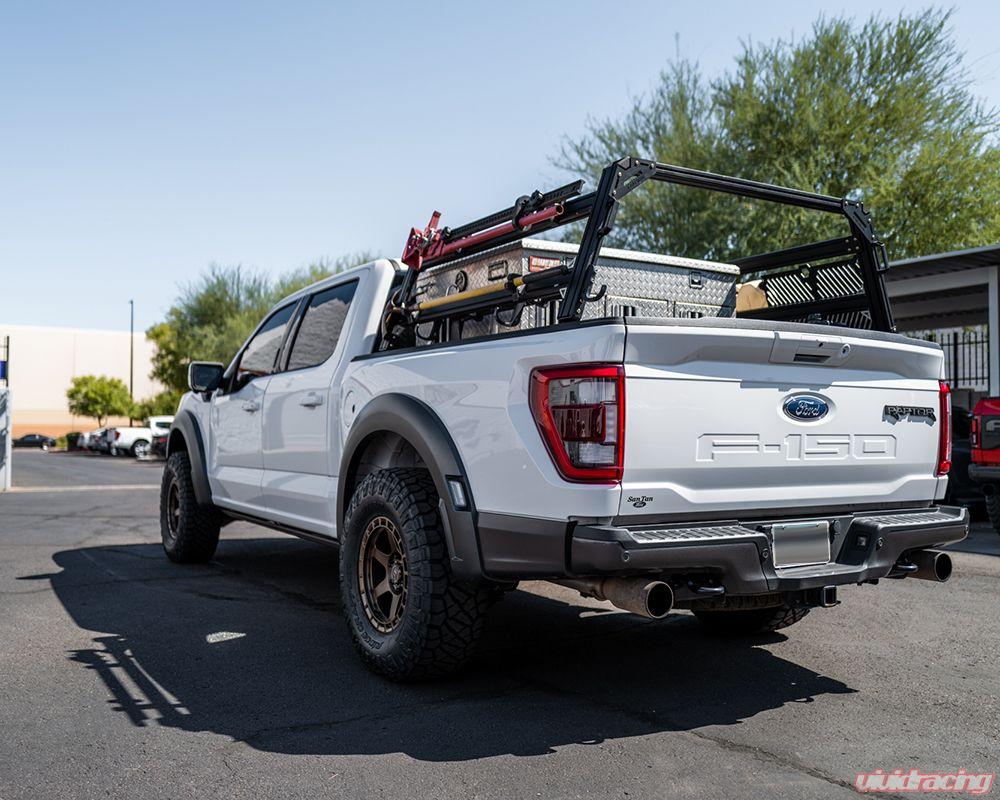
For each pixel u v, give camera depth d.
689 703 3.42
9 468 15.25
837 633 4.55
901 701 3.47
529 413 3.07
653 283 4.76
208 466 6.16
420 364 3.70
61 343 76.88
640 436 2.88
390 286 4.65
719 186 3.58
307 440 4.74
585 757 2.86
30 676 3.71
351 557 3.86
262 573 6.25
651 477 2.93
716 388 3.04
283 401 5.04
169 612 4.93
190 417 6.49
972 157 18.42
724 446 3.06
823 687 3.64
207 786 2.63
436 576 3.41
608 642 4.37
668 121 19.94
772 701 3.46
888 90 18.69
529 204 3.59
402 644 3.48
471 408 3.35
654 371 2.92
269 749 2.92
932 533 3.48
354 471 4.18
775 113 18.89
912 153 18.92
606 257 4.56
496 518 3.19
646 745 2.97
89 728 3.11
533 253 4.23
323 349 4.84
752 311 4.86
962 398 12.65
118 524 9.45
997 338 12.60
